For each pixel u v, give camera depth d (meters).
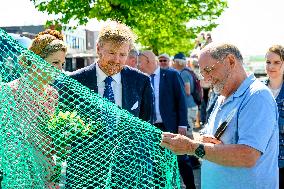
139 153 2.85
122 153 2.89
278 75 4.26
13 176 2.63
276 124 2.87
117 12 11.16
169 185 2.84
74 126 2.81
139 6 11.10
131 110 3.42
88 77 3.38
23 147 2.66
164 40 19.09
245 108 2.76
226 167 2.86
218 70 2.85
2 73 2.61
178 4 13.66
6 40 2.57
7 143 2.62
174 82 5.80
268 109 2.73
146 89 3.54
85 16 11.58
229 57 2.84
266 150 2.80
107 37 3.25
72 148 2.78
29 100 2.68
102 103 2.86
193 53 12.34
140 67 5.79
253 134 2.67
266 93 2.77
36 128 2.71
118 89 3.41
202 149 2.72
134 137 2.89
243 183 2.81
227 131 2.85
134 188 2.89
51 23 11.88
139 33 13.47
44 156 2.73
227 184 2.86
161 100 5.74
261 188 2.80
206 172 3.05
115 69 3.31
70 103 2.83
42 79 2.72
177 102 5.80
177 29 17.39
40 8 11.61
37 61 2.66
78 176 2.83
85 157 2.85
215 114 3.06
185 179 5.73
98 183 2.83
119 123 2.89
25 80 2.65
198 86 10.23
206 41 8.98
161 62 7.73
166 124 5.73
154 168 2.91
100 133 2.92
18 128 2.65
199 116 11.45
